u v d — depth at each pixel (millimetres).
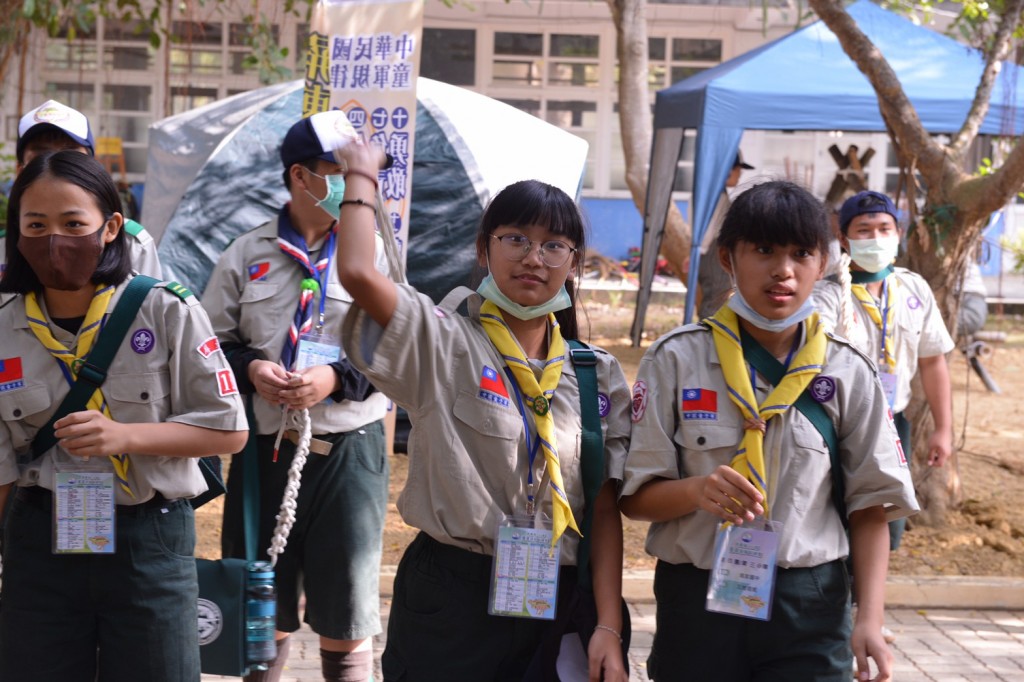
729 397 2723
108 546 2719
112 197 2744
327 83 5312
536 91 16219
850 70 8594
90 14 8688
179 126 8711
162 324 2803
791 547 2664
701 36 16109
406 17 5258
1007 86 8008
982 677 4668
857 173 10344
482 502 2621
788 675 2693
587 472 2695
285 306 3711
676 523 2758
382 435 3859
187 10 11094
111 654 2812
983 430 9078
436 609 2668
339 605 3701
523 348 2746
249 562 3240
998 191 6035
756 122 8398
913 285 4578
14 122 14930
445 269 7906
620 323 13273
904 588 5508
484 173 7945
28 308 2770
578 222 2662
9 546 2811
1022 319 14523
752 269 2678
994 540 6211
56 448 2773
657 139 10039
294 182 3693
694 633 2740
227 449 2840
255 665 3209
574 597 2695
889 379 4379
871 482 2707
